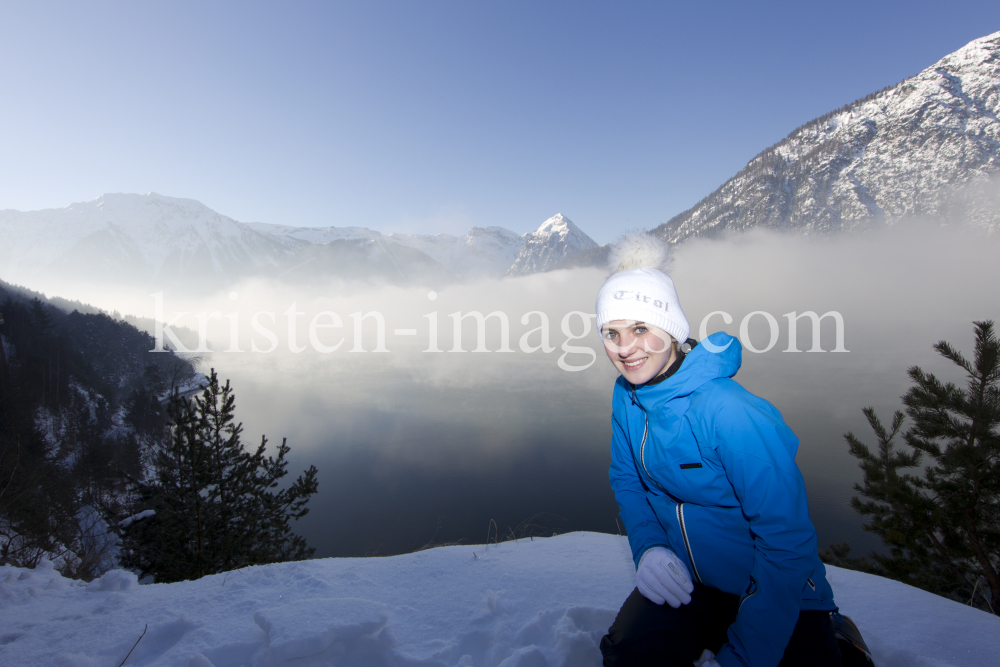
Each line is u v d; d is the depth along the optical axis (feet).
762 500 3.95
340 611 5.74
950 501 15.65
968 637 5.57
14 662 5.24
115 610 6.46
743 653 3.99
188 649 5.38
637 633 4.33
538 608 6.28
